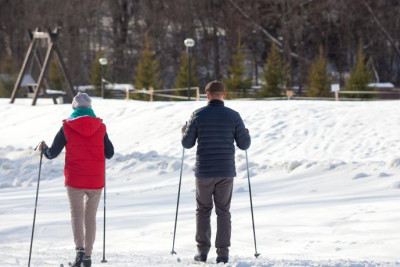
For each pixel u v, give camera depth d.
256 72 185.75
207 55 187.00
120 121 78.38
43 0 187.50
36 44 99.69
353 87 135.38
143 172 46.69
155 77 145.62
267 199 33.66
